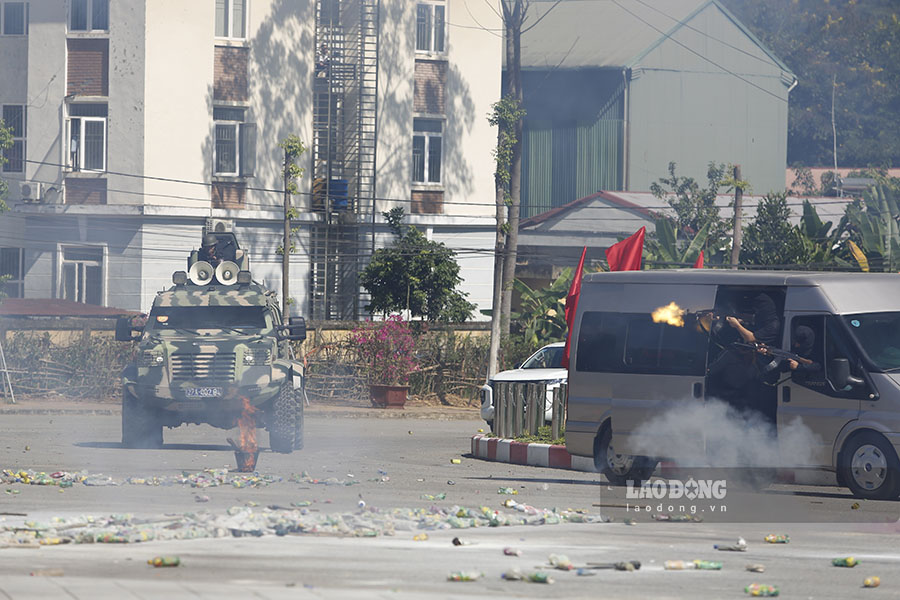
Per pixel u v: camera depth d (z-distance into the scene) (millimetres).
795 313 55938
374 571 29859
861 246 166500
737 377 56188
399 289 161000
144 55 160250
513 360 152000
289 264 169875
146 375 75812
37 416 115750
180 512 41812
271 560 31094
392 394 134750
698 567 32344
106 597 25312
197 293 81438
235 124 165500
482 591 27594
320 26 170750
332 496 49531
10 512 41375
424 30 175000
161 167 161375
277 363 77375
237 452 60531
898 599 28953
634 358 59469
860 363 54281
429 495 50875
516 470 67812
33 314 145000
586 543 36812
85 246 165250
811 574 32188
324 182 171125
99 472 59250
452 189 176000
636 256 77125
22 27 172125
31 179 166000
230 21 164875
